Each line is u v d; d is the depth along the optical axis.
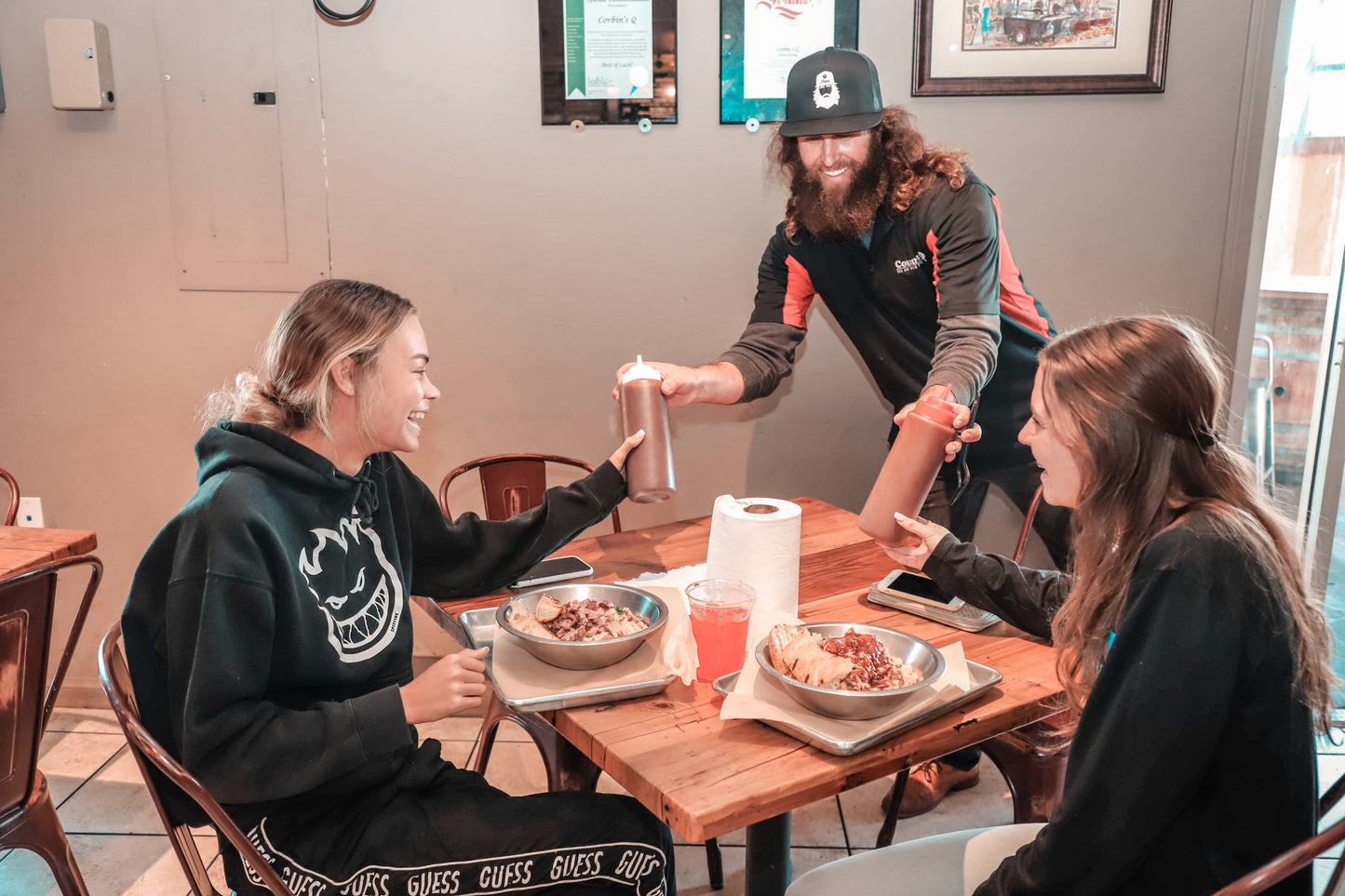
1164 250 2.51
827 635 1.25
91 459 2.64
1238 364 2.53
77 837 2.05
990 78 2.41
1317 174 2.64
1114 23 2.37
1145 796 0.90
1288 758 0.92
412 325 1.29
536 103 2.46
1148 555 0.95
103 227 2.51
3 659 1.34
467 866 1.16
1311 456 2.69
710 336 2.59
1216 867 0.95
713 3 2.40
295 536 1.21
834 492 2.70
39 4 2.39
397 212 2.51
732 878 1.93
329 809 1.19
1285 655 0.91
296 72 2.43
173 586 1.10
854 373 2.62
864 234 2.01
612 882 1.21
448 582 1.50
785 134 1.89
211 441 1.21
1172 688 0.89
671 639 1.27
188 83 2.44
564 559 1.64
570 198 2.51
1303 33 2.52
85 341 2.57
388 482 1.44
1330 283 2.64
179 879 1.91
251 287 2.54
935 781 2.15
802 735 1.07
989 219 1.90
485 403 2.63
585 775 1.60
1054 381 1.06
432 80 2.44
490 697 1.79
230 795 1.09
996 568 1.37
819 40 2.41
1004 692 1.19
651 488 1.49
